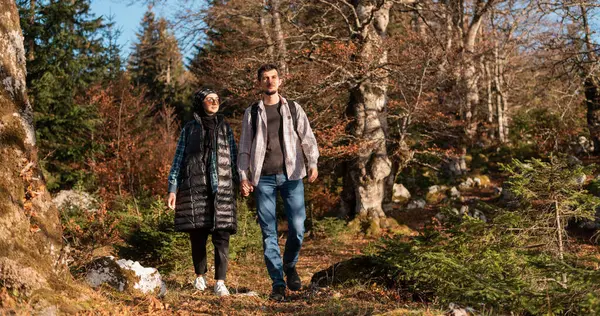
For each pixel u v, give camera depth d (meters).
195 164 4.82
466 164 22.69
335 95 15.16
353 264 5.19
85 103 19.34
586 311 3.07
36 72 17.30
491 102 26.48
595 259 4.03
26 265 3.15
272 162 4.50
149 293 4.59
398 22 21.94
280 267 4.56
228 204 4.84
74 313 3.12
